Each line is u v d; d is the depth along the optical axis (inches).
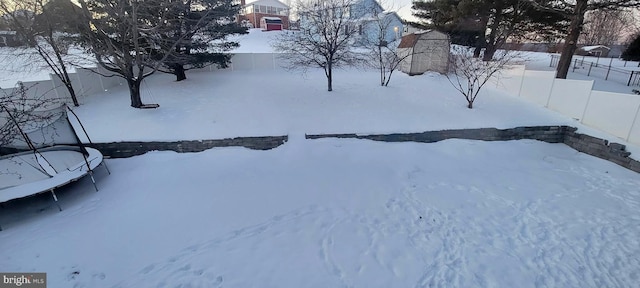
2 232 166.1
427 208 193.8
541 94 353.4
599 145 271.0
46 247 153.0
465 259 149.0
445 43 512.7
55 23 309.9
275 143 279.0
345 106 350.6
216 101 359.6
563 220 181.2
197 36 451.8
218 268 140.9
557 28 533.0
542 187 220.5
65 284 131.2
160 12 338.3
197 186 213.2
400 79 488.7
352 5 447.5
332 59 428.5
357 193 209.5
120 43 327.9
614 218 183.2
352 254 151.3
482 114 328.8
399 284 133.8
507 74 408.2
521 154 278.4
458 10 554.9
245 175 229.8
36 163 209.0
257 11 1362.0
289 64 609.9
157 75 522.9
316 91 409.7
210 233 165.3
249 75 533.0
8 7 294.4
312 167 243.6
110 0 292.2
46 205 192.4
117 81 449.7
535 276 138.9
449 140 295.6
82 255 147.8
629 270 143.6
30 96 294.2
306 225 173.8
